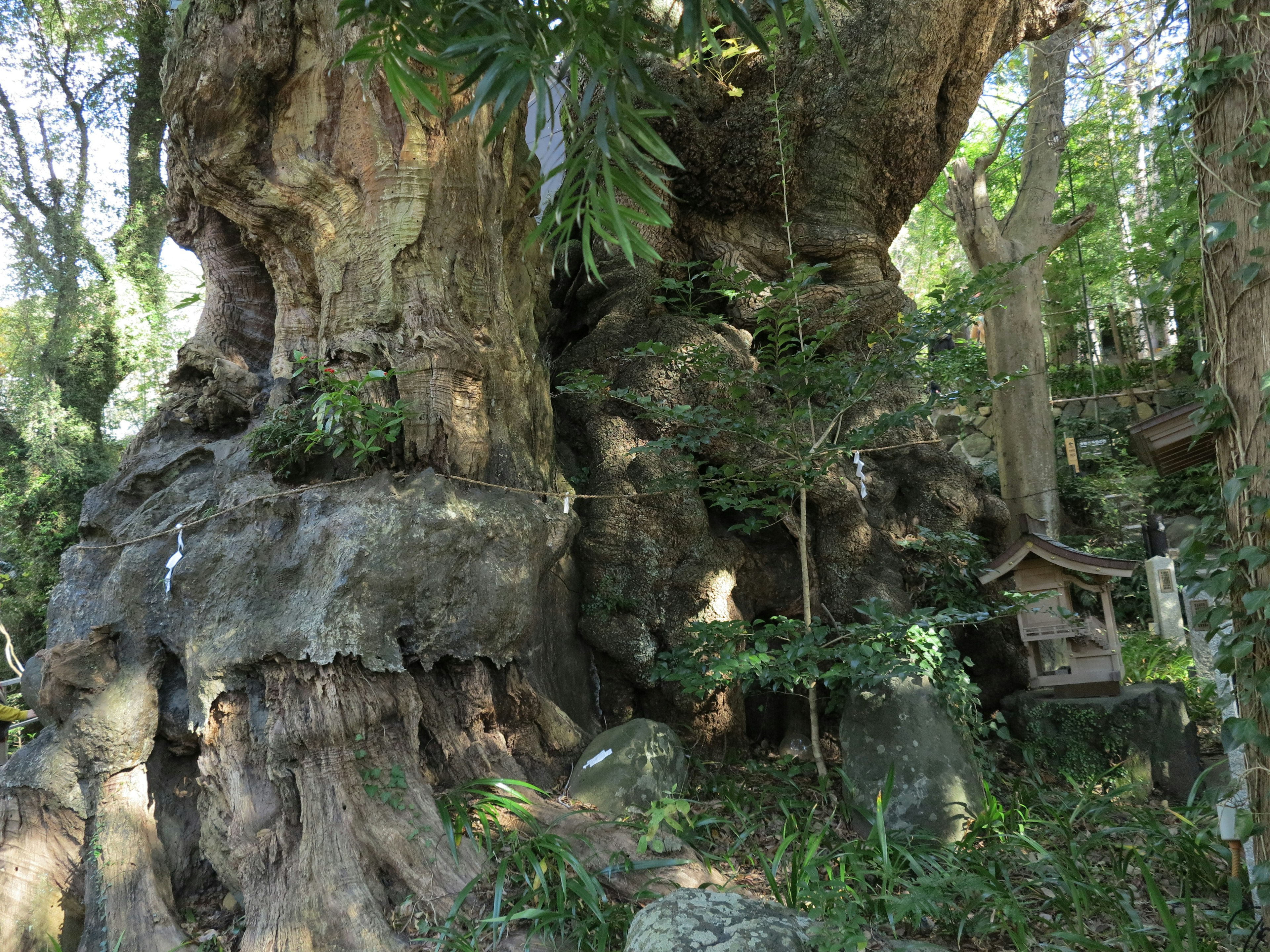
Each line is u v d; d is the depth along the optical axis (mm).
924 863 3730
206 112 4410
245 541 4059
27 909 3725
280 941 3270
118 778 3965
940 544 5883
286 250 4754
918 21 6070
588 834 3654
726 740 5191
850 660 4145
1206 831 3732
